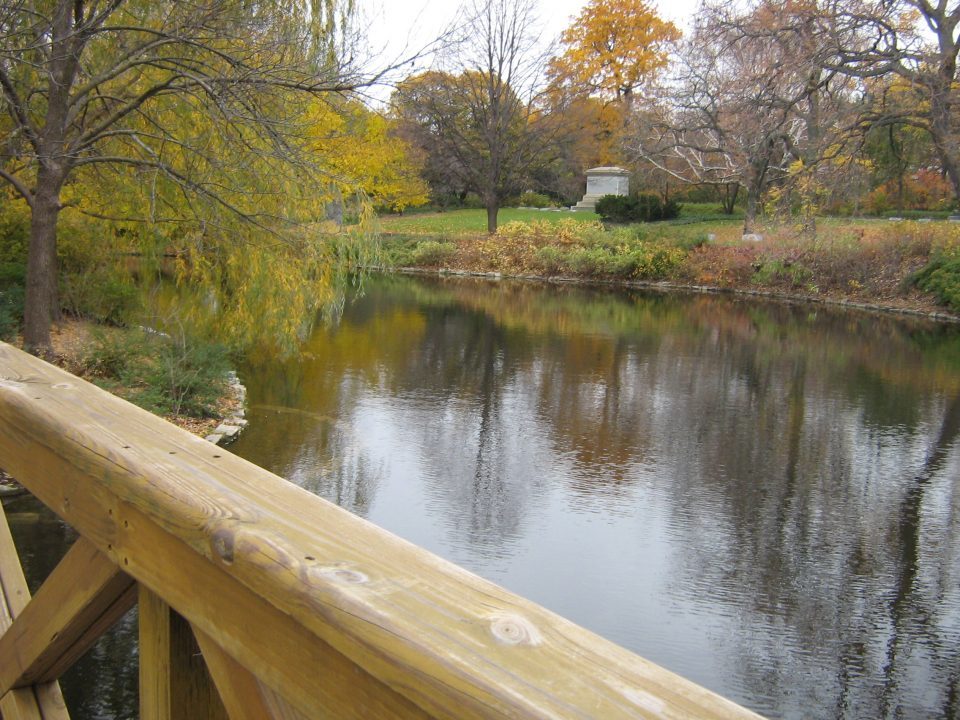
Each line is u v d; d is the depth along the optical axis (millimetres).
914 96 23703
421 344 17984
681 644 5992
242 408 11469
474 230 43656
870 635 6227
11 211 14938
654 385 14570
